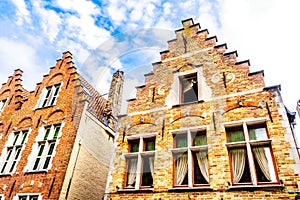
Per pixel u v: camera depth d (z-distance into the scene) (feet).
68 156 22.08
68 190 20.71
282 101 16.33
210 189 14.94
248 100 17.34
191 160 16.70
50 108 27.99
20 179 23.34
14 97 34.24
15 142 28.27
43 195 20.66
